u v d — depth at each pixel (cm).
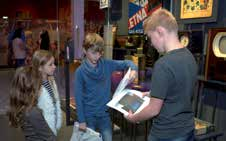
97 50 175
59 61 492
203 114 246
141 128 297
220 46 204
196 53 232
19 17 897
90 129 183
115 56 331
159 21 120
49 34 650
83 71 181
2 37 852
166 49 123
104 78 187
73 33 389
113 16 351
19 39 684
